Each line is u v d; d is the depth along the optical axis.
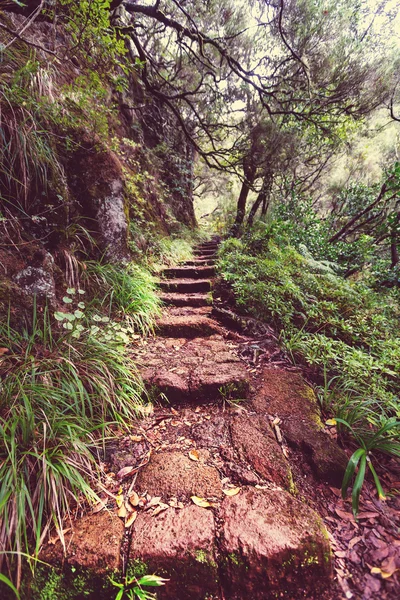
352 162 10.84
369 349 2.62
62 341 1.90
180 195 8.31
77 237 2.69
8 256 1.94
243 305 3.12
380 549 1.08
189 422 1.75
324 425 1.71
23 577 0.98
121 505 1.21
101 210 2.94
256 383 2.05
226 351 2.48
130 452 1.52
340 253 6.21
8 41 2.40
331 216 8.44
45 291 2.02
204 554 1.01
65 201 2.44
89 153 2.86
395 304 4.09
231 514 1.14
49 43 3.30
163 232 5.64
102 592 0.99
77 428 1.40
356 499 1.15
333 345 2.50
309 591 0.98
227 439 1.58
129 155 5.25
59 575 0.99
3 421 1.26
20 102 2.10
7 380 1.47
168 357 2.34
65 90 2.59
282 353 2.47
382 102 5.17
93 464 1.41
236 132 6.93
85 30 1.93
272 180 7.53
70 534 1.09
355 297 3.30
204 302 3.35
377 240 6.25
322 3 4.55
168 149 7.40
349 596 0.95
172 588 0.99
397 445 1.44
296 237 5.97
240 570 0.99
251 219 9.38
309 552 1.01
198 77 7.03
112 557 1.01
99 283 2.71
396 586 0.97
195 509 1.17
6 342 1.72
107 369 1.79
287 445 1.54
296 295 3.08
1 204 2.01
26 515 1.10
